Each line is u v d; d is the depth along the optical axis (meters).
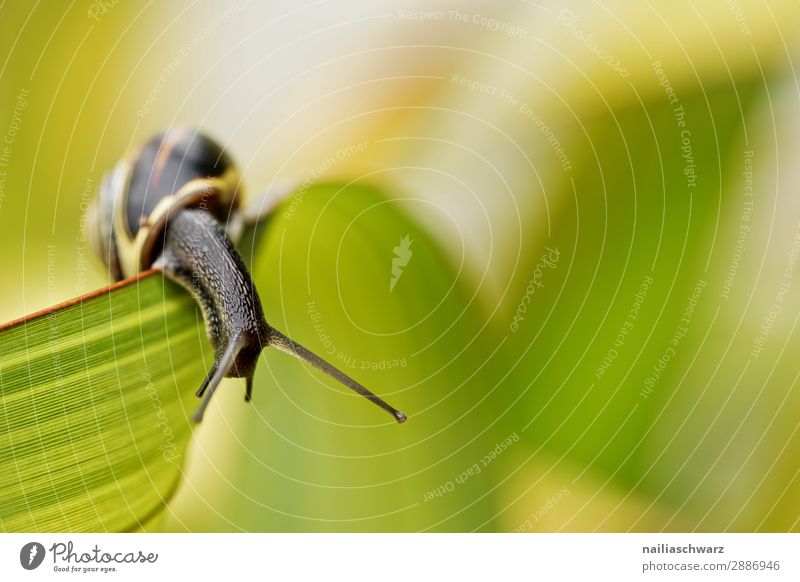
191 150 0.28
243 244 0.28
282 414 0.28
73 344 0.26
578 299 0.28
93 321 0.26
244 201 0.28
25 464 0.26
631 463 0.28
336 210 0.28
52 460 0.26
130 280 0.27
